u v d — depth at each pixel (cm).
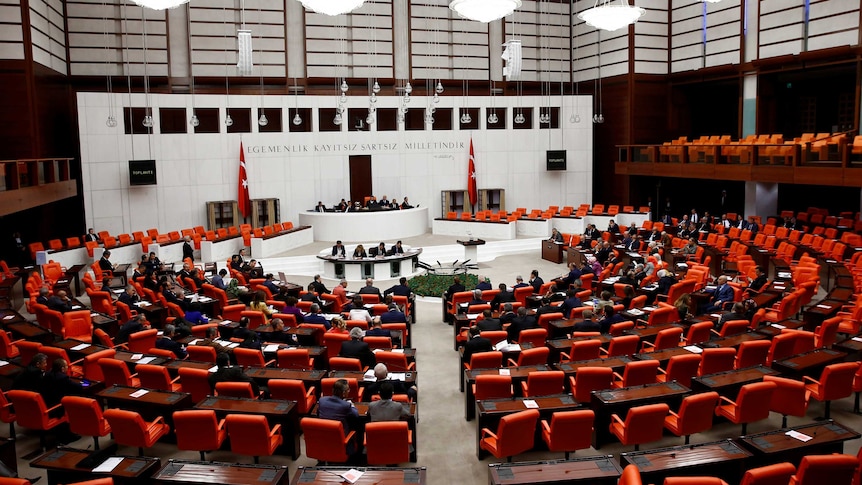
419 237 2803
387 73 3036
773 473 539
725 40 2791
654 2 3034
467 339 1127
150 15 2719
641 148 2880
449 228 2852
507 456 742
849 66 2388
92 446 844
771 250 1983
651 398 789
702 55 2914
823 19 2391
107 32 2672
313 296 1467
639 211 2834
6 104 2197
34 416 798
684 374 891
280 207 2795
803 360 894
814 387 857
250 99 2712
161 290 1558
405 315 1370
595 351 991
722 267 1812
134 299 1434
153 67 2731
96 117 2477
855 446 806
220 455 815
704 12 2884
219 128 2695
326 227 2692
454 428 924
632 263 1934
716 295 1409
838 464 567
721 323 1138
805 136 2431
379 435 696
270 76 2878
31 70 2212
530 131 3131
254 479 593
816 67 2433
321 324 1208
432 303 1816
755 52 2670
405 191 2988
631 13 1492
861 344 957
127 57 2691
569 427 715
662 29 3064
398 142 2947
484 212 2838
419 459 822
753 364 945
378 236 2708
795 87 2817
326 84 2975
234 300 1535
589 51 3256
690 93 3103
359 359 959
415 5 3066
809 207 2717
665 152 2733
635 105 3044
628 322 1107
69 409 770
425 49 3097
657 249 1994
